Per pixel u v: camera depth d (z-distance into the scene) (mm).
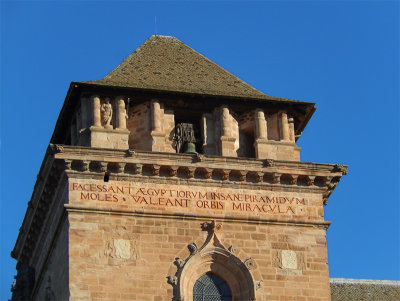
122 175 71938
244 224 72562
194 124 76688
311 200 74000
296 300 71500
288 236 72812
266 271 71750
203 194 72562
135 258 70375
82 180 71500
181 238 71438
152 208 71562
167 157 72438
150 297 69812
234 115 76500
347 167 74562
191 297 70688
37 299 79688
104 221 70750
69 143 78438
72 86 74062
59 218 72000
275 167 73688
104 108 74062
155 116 74625
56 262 73125
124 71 77500
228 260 71625
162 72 78250
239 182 73312
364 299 87812
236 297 71438
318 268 72438
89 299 68938
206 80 78188
